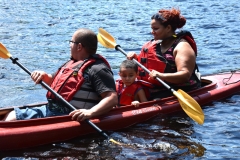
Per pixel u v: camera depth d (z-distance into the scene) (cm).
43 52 866
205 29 1120
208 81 574
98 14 1362
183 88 512
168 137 425
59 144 400
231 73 625
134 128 448
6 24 1159
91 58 425
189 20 1255
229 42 961
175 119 475
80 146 397
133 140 415
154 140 416
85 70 420
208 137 429
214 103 534
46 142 396
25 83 656
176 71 503
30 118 415
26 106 447
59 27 1145
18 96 593
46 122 400
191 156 381
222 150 397
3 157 370
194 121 472
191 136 430
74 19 1270
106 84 414
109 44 575
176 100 500
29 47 906
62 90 421
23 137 383
